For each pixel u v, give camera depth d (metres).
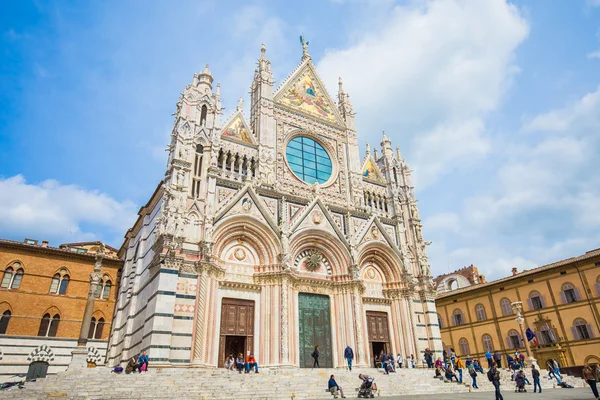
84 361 30.48
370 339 41.84
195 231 34.50
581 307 51.31
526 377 36.06
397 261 46.28
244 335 34.84
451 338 66.00
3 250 44.81
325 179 47.66
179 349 29.95
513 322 57.97
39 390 21.11
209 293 33.12
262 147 43.41
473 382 32.47
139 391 21.84
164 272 31.17
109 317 48.25
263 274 37.03
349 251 42.53
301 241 41.00
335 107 52.78
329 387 25.97
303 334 38.03
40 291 45.44
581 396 25.19
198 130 38.78
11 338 42.22
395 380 30.89
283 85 49.16
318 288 40.50
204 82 41.56
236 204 37.75
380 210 50.09
